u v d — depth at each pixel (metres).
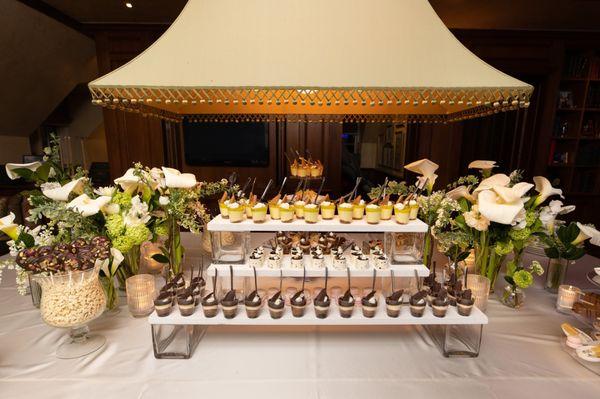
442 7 3.18
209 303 1.08
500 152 4.12
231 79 1.10
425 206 1.54
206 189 1.70
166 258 1.48
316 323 1.11
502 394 0.94
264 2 1.24
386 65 1.14
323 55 1.15
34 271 0.98
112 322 1.28
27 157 4.36
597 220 4.14
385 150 5.35
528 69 3.78
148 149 3.93
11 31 3.12
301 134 3.98
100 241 1.07
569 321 1.31
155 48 1.19
